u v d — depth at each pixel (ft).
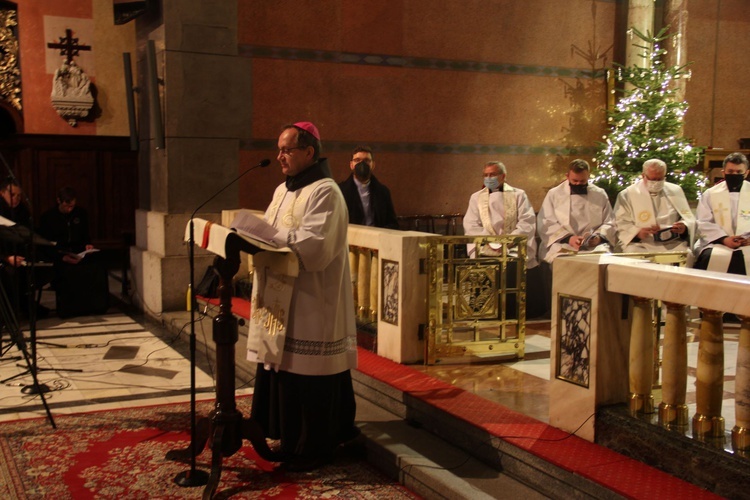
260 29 26.91
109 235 40.37
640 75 30.89
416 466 12.13
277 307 12.69
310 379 12.78
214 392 17.80
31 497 11.74
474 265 17.07
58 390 17.85
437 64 29.89
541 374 16.10
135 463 13.21
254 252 12.08
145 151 28.35
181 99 25.72
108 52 39.34
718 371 10.18
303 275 12.68
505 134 31.35
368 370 16.24
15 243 17.51
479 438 12.42
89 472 12.79
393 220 23.00
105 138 39.52
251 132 27.04
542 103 31.86
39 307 27.09
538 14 31.45
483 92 30.81
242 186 26.99
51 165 38.83
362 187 22.82
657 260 13.21
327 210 12.60
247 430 12.62
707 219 23.53
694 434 10.30
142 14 27.76
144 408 16.40
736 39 36.70
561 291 12.14
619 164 30.73
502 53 31.01
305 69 27.73
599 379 11.51
